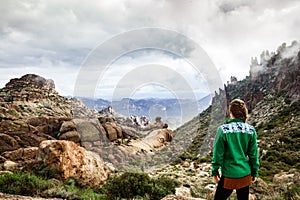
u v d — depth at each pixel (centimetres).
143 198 734
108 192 768
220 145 283
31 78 5662
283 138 4344
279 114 7162
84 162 1148
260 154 3422
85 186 1048
